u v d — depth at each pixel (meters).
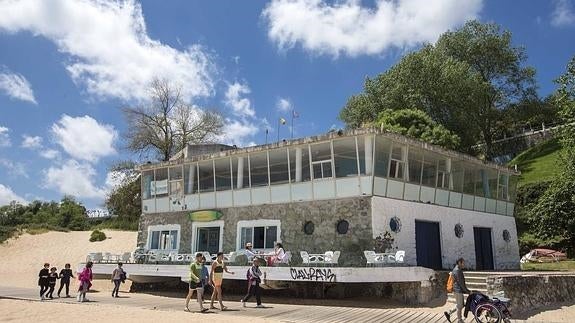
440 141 39.81
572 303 19.23
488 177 29.95
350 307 17.75
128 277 26.34
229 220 25.86
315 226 22.38
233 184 26.11
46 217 61.62
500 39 60.12
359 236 20.81
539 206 35.62
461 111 49.28
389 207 21.64
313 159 23.03
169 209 29.14
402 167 22.91
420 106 48.12
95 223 61.09
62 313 16.09
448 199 25.84
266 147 24.41
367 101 51.50
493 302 13.52
